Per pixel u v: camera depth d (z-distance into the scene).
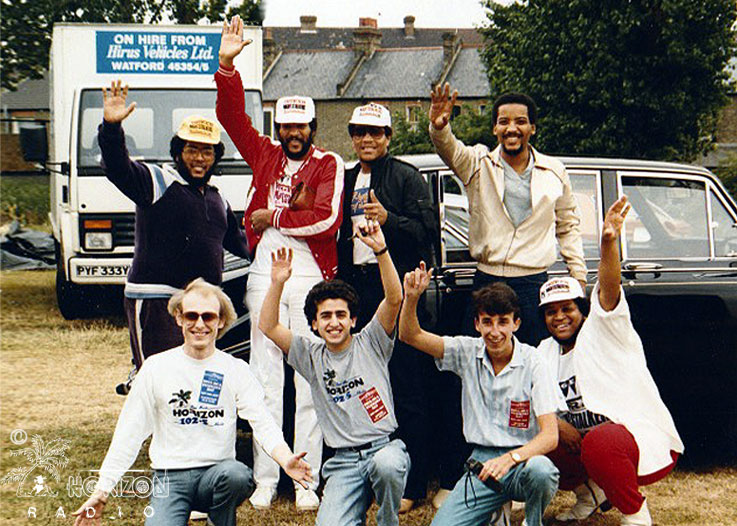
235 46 5.08
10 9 18.23
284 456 4.04
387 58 59.53
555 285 4.62
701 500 5.27
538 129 22.11
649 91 20.44
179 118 10.49
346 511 4.05
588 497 4.88
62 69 10.70
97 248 10.48
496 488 4.14
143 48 10.62
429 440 5.02
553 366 4.69
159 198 4.96
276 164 5.05
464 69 57.06
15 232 18.02
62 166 10.66
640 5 20.17
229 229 5.47
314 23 76.50
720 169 23.36
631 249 5.69
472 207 4.99
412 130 35.03
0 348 9.52
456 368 4.38
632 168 5.79
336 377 4.18
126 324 11.23
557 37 21.69
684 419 5.65
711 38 20.52
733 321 5.62
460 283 5.24
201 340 4.07
